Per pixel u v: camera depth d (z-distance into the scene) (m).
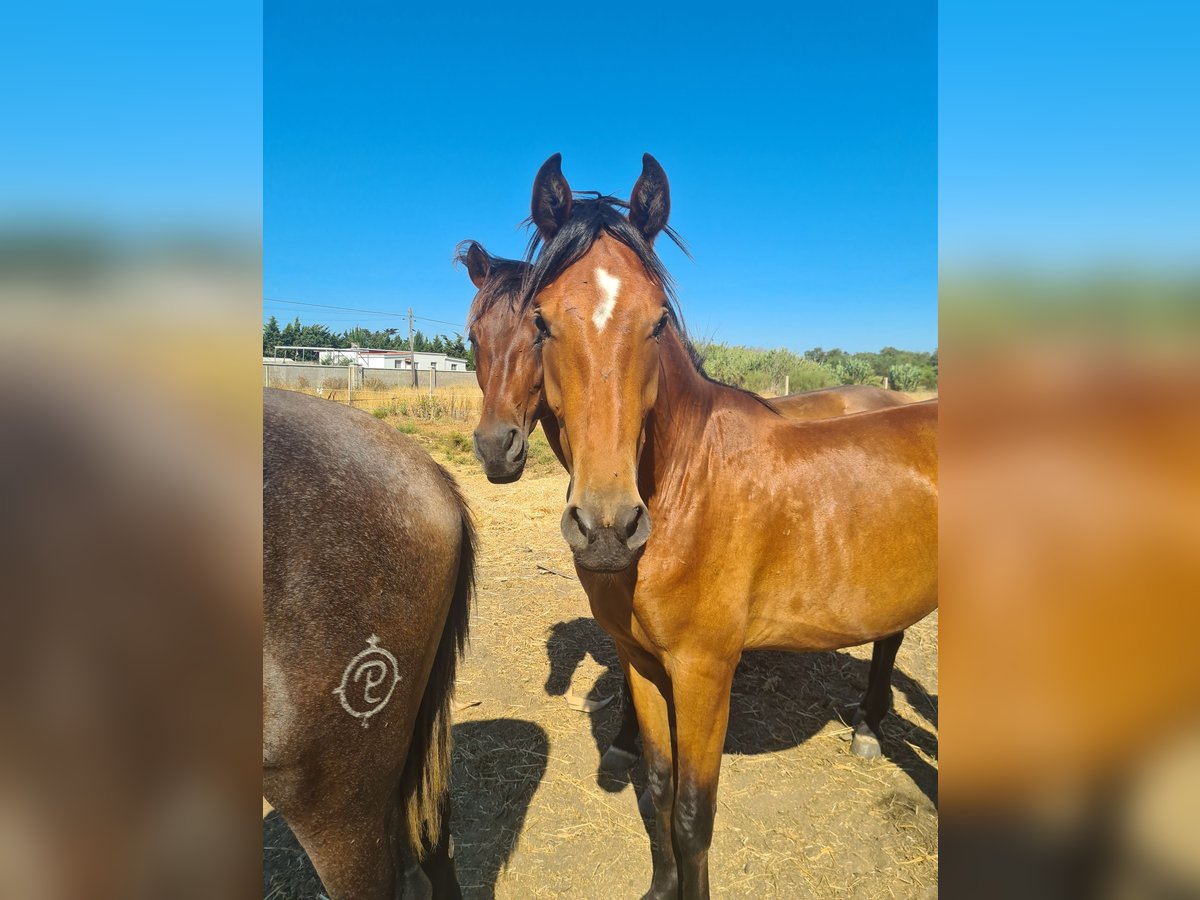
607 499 1.53
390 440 1.71
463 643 1.87
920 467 2.14
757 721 3.29
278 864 2.33
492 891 2.28
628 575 1.88
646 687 2.13
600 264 1.67
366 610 1.42
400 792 1.74
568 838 2.51
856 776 2.88
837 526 2.03
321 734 1.36
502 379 3.02
